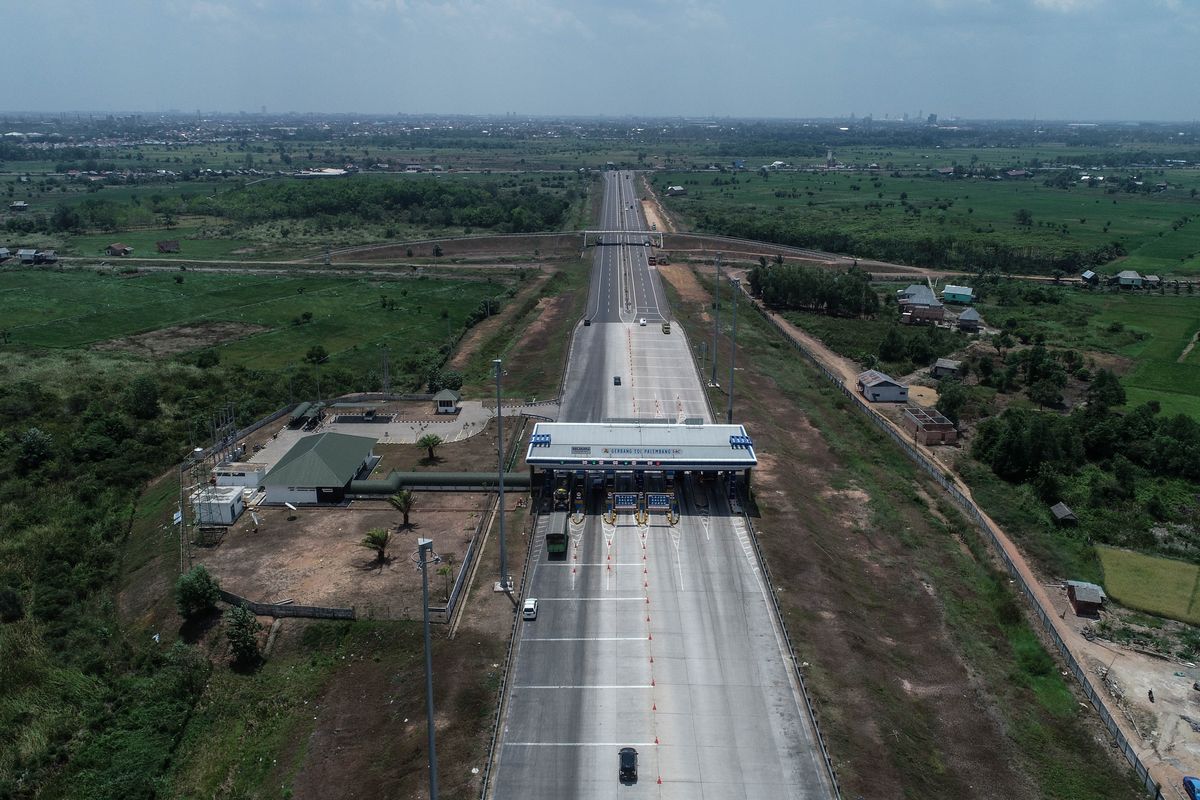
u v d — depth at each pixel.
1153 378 154.88
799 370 155.25
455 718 62.56
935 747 62.75
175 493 100.00
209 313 193.25
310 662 69.75
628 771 57.19
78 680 68.94
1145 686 70.75
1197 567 90.12
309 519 92.94
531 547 87.06
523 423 121.94
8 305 193.50
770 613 76.75
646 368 147.88
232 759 60.62
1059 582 87.19
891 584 85.19
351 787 56.78
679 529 91.25
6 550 88.25
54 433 117.00
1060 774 60.97
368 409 125.38
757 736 61.75
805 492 103.00
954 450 121.81
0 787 57.38
